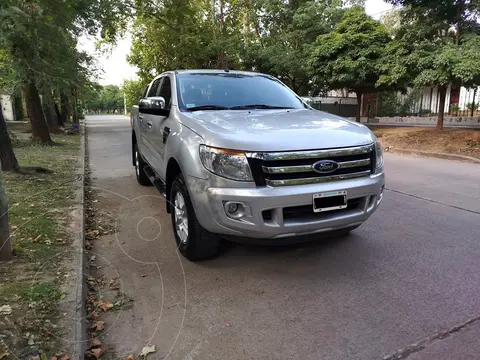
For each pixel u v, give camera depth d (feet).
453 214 18.08
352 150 11.30
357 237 15.17
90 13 20.94
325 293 10.96
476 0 38.19
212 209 10.84
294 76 71.10
